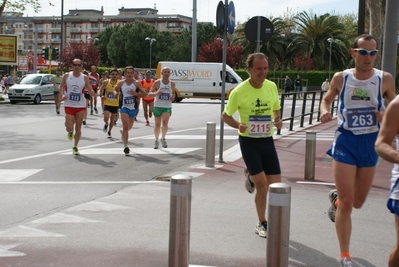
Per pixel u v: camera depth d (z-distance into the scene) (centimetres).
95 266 482
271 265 391
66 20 14525
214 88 3609
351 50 495
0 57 3800
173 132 1634
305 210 695
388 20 981
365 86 486
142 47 9519
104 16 14412
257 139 570
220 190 809
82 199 744
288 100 3834
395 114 348
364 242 564
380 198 770
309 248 541
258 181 564
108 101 1505
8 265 482
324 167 1025
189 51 8956
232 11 1037
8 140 1402
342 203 471
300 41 6159
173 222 418
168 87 1257
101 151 1211
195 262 495
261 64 557
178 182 417
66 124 1159
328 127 1816
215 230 599
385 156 341
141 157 1130
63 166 1011
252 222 634
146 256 511
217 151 1226
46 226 609
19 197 754
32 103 3275
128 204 714
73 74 1144
